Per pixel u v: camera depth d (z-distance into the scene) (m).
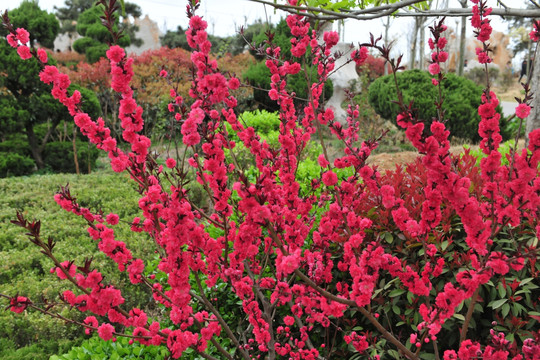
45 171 10.09
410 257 2.31
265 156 2.12
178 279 1.60
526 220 2.22
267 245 2.29
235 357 2.28
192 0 1.43
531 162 1.33
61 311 3.24
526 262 2.11
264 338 1.89
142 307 3.71
